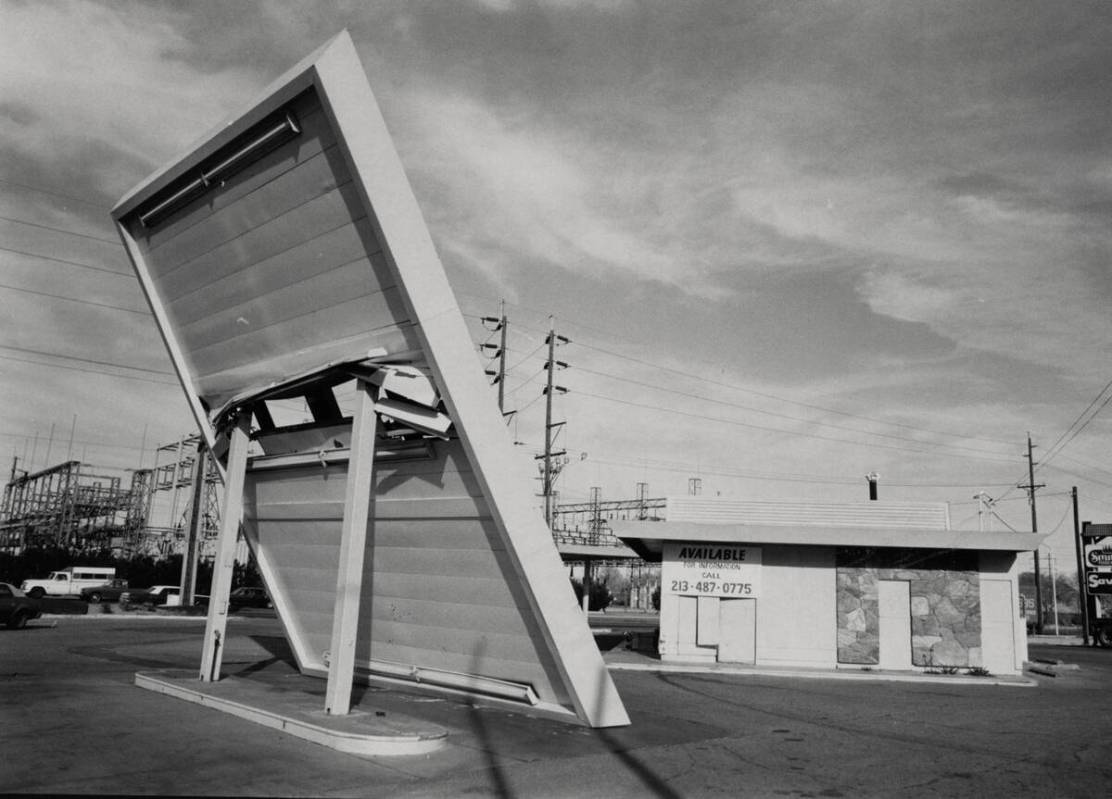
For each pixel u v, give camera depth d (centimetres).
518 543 1145
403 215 1036
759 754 1088
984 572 2411
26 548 6431
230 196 1173
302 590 1578
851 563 2456
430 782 852
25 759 864
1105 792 922
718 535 2461
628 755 1041
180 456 5997
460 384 1093
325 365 1173
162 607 4278
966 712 1596
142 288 1439
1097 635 4928
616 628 4703
